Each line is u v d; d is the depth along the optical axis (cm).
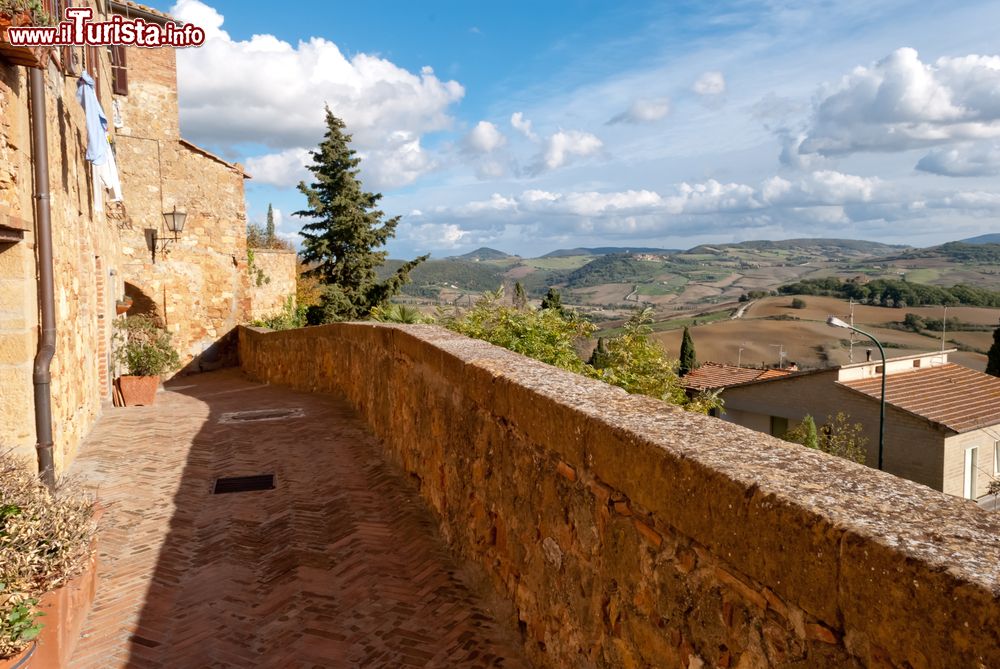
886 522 134
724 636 173
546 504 288
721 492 170
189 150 1819
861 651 130
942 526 131
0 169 502
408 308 923
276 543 461
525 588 315
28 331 546
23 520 331
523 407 308
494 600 355
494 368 363
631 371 702
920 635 115
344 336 974
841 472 169
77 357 763
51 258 576
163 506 544
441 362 459
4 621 281
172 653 330
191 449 737
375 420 745
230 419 899
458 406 420
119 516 522
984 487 2033
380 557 430
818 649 142
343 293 2216
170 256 1795
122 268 1653
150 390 1118
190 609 374
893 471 2030
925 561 115
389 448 655
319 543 457
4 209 507
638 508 216
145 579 410
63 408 654
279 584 401
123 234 1720
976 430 2002
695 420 233
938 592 111
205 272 1866
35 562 315
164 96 1775
